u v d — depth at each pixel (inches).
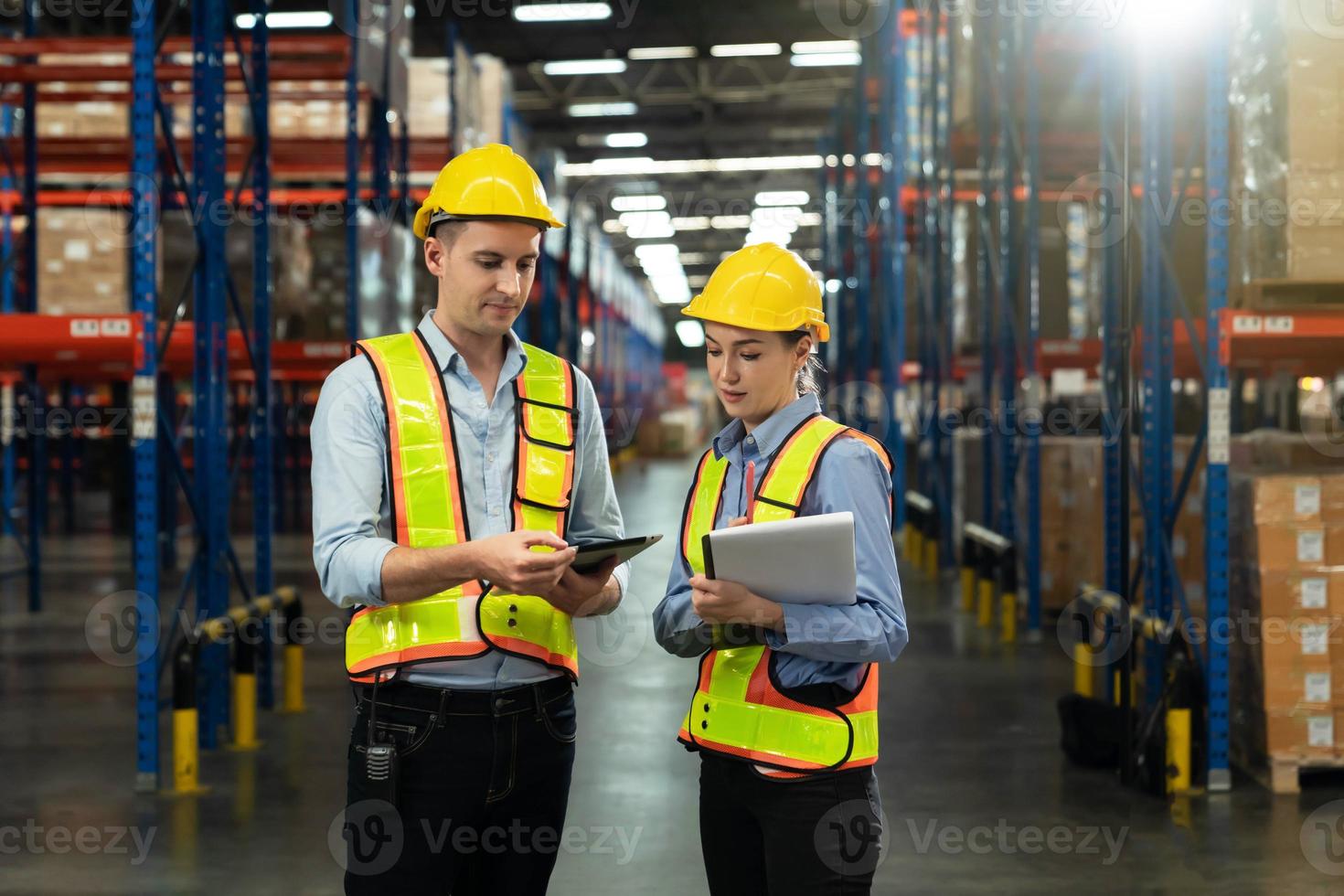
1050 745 216.1
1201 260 240.4
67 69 296.7
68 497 582.9
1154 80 203.5
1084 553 331.9
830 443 77.2
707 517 81.4
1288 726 187.6
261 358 240.8
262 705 244.7
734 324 76.4
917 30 478.3
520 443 80.5
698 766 205.2
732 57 946.1
